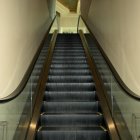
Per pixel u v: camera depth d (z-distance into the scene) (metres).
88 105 4.57
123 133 3.22
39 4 6.72
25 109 3.47
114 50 4.49
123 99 3.27
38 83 4.98
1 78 2.87
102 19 6.21
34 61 4.52
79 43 9.09
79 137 3.63
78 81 5.84
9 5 3.24
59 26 16.41
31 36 5.09
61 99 4.96
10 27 3.26
